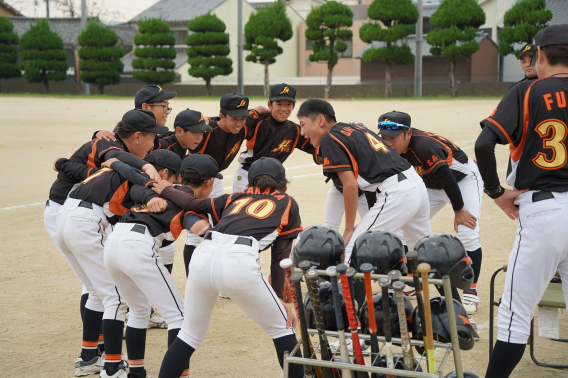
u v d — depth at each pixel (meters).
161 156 4.25
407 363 2.91
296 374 3.43
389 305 3.14
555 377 3.95
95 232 4.01
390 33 36.22
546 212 3.19
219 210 3.69
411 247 4.89
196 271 3.41
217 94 42.88
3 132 18.98
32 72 42.25
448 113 23.62
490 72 42.59
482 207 9.15
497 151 14.27
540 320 4.07
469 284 3.36
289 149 6.08
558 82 3.21
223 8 54.34
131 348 3.83
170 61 42.09
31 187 11.14
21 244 7.54
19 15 62.34
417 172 5.02
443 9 35.62
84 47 42.56
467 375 3.28
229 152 5.78
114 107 29.34
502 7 44.31
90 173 4.22
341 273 2.86
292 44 58.31
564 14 40.16
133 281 3.72
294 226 3.60
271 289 3.46
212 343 4.69
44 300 5.63
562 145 3.18
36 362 4.35
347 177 4.37
